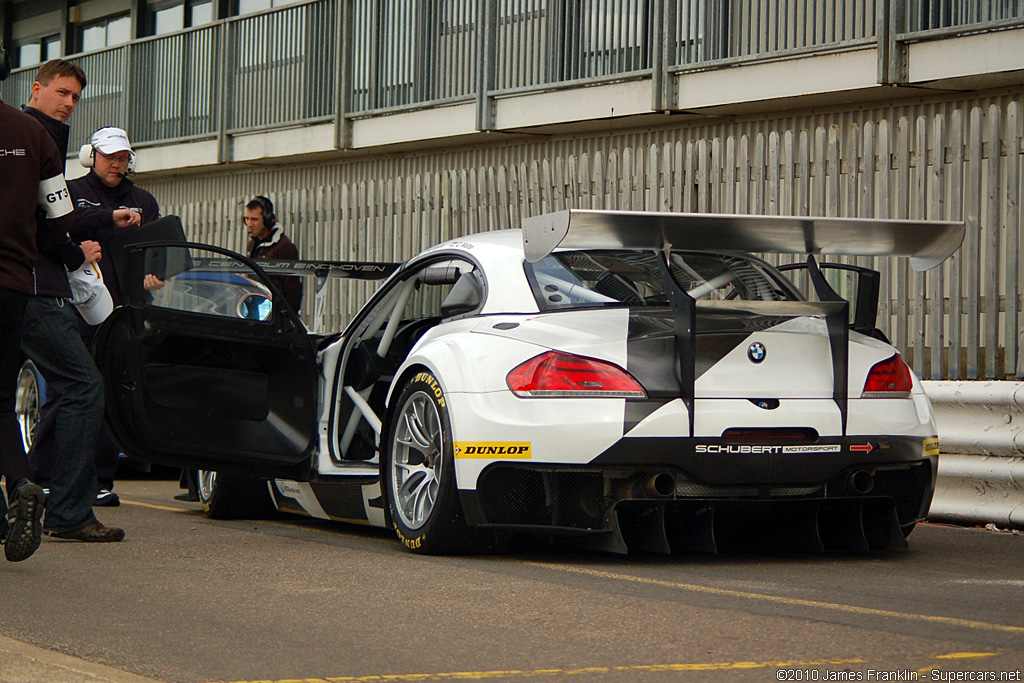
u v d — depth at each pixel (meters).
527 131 15.12
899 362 6.85
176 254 8.07
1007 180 11.06
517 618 5.09
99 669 4.09
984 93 11.60
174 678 4.12
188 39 19.94
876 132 12.23
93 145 9.34
